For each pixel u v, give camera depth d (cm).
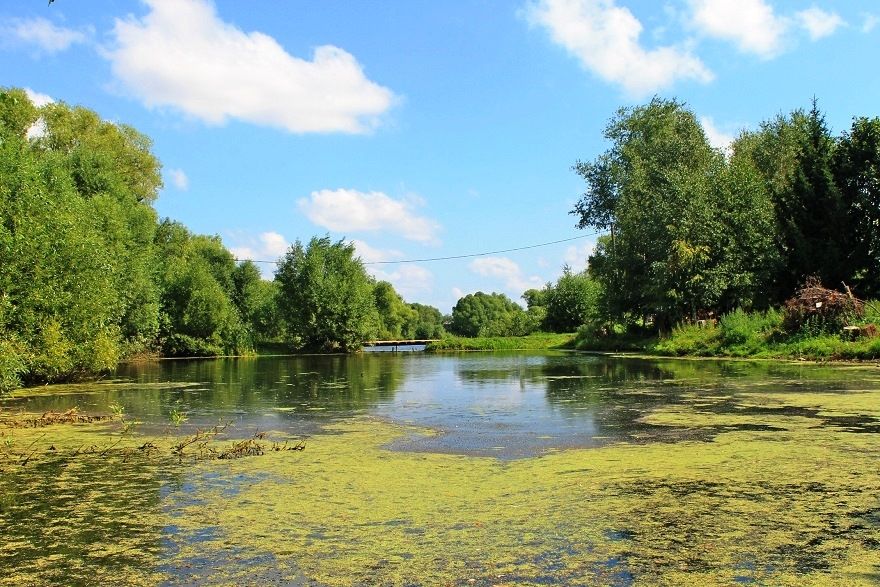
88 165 3756
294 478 747
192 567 476
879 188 2912
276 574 461
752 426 1035
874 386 1540
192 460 858
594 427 1081
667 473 734
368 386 2012
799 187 3150
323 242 5472
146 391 1880
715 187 3716
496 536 532
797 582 430
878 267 2942
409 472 769
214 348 4609
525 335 6656
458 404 1475
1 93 1155
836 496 626
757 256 3416
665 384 1780
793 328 2759
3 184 1769
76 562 489
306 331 5294
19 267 1794
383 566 471
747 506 599
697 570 453
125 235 3444
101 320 2238
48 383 2136
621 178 4628
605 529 544
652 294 3831
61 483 733
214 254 5966
